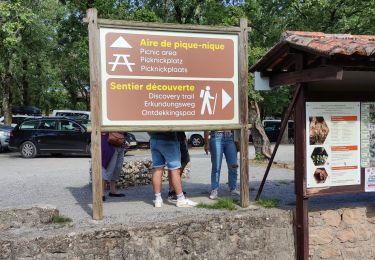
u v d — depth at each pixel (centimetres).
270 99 2902
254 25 2069
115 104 613
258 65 696
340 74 572
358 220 685
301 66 632
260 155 1484
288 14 2081
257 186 930
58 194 855
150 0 1977
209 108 662
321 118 642
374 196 784
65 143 1877
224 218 608
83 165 1530
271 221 634
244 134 680
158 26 629
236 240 613
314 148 639
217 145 761
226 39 669
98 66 602
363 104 662
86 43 1958
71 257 529
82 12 1931
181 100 647
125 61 618
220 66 667
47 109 4281
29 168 1434
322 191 643
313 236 659
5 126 2305
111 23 607
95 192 602
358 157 661
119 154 807
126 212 653
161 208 684
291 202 722
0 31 2014
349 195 796
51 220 593
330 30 2000
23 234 530
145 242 564
